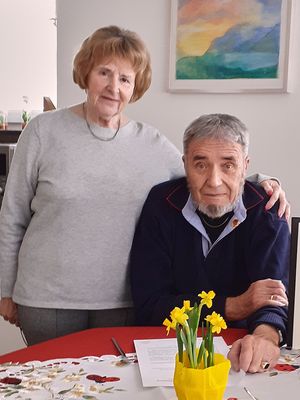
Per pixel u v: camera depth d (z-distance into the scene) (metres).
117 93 1.67
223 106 2.61
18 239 1.82
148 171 1.77
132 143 1.77
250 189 1.67
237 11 2.52
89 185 1.69
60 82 2.95
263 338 1.27
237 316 1.48
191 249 1.63
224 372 0.98
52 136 1.71
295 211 2.53
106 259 1.72
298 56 2.45
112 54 1.64
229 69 2.56
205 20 2.58
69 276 1.70
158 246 1.66
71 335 1.41
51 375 1.16
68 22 2.89
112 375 1.17
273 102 2.52
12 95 3.91
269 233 1.59
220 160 1.54
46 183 1.70
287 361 1.24
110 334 1.41
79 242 1.69
